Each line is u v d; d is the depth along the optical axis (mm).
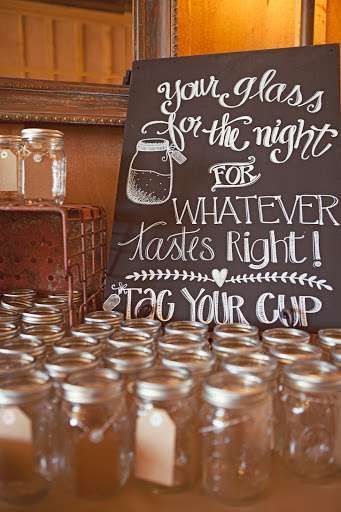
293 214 974
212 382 563
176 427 542
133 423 559
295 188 981
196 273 991
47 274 1192
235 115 1033
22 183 1031
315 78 1011
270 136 1010
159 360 688
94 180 1243
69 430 542
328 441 576
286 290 950
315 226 961
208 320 963
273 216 981
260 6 1228
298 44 1240
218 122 1037
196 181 1027
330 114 992
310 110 1002
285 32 1247
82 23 1182
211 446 547
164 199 1032
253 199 996
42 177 1032
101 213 1159
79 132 1219
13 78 1129
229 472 542
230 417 541
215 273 983
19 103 1135
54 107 1156
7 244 1187
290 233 969
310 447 574
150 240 1021
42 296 1161
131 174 1054
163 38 1179
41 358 695
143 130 1064
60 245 1181
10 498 522
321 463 570
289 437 590
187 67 1075
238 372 587
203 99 1054
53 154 1035
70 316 888
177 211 1023
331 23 1274
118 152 1248
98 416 540
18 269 1193
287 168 992
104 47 1196
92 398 532
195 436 570
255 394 537
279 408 620
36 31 1162
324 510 517
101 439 533
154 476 538
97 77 1199
